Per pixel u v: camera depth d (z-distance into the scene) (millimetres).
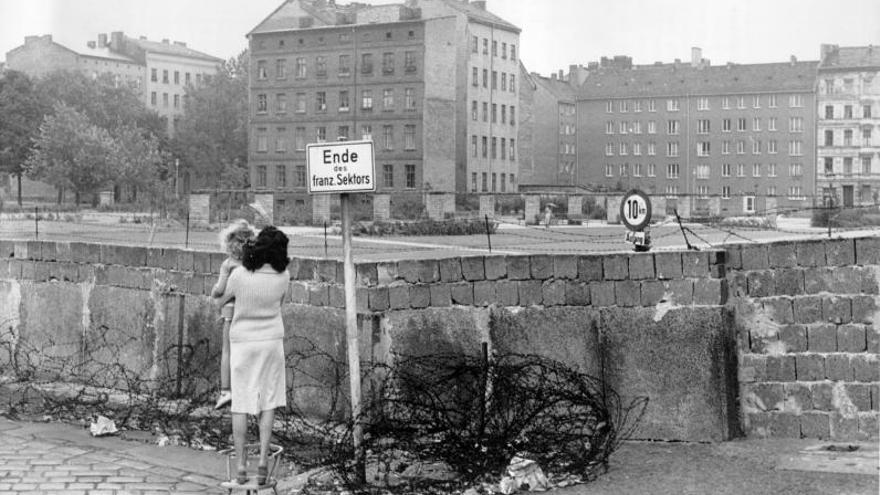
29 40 133375
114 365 11250
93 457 8742
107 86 122438
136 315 11609
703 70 124688
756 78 118125
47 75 117250
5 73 104625
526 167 125875
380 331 9359
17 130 103000
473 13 110938
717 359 9078
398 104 97875
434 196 59188
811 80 113062
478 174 111875
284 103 102875
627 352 9266
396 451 8305
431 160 97500
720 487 7613
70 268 12312
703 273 9117
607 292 9336
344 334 9648
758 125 117500
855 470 7918
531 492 7641
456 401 8516
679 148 125625
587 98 133500
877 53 111125
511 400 8359
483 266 9539
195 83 153625
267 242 7891
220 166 127250
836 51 114062
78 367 12141
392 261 9484
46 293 12508
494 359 8914
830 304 9117
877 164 109000
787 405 9234
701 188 122312
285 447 8961
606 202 66250
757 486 7590
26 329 12688
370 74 98812
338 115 100125
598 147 132875
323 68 101000
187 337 11070
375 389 9219
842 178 110562
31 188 106875
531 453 8078
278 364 7953
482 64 112750
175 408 10430
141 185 95500
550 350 9422
